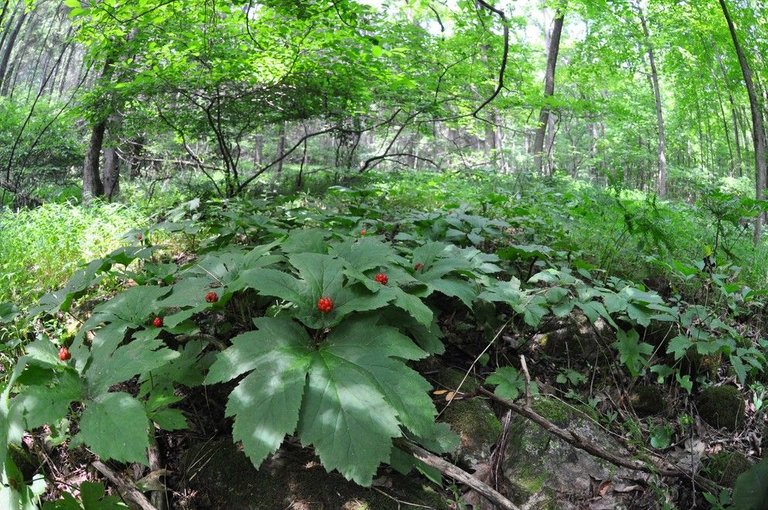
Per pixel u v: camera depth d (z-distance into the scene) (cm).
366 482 163
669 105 2078
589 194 609
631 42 1157
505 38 419
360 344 198
